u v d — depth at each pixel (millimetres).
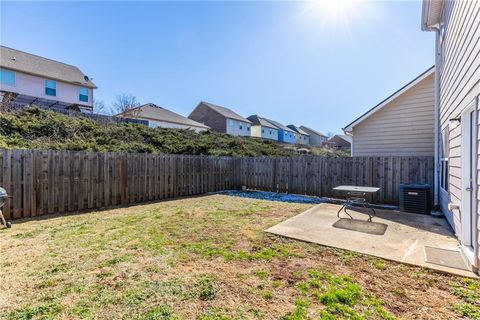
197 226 4602
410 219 5121
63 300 2229
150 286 2473
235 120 34062
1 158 4809
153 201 7316
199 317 2004
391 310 2098
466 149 3457
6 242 3672
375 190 4941
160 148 11773
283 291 2389
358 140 9219
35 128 9328
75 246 3525
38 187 5305
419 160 6395
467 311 2080
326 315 2014
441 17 5871
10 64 16578
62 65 20594
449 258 3104
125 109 24219
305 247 3547
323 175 8023
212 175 9344
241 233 4184
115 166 6645
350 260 3100
